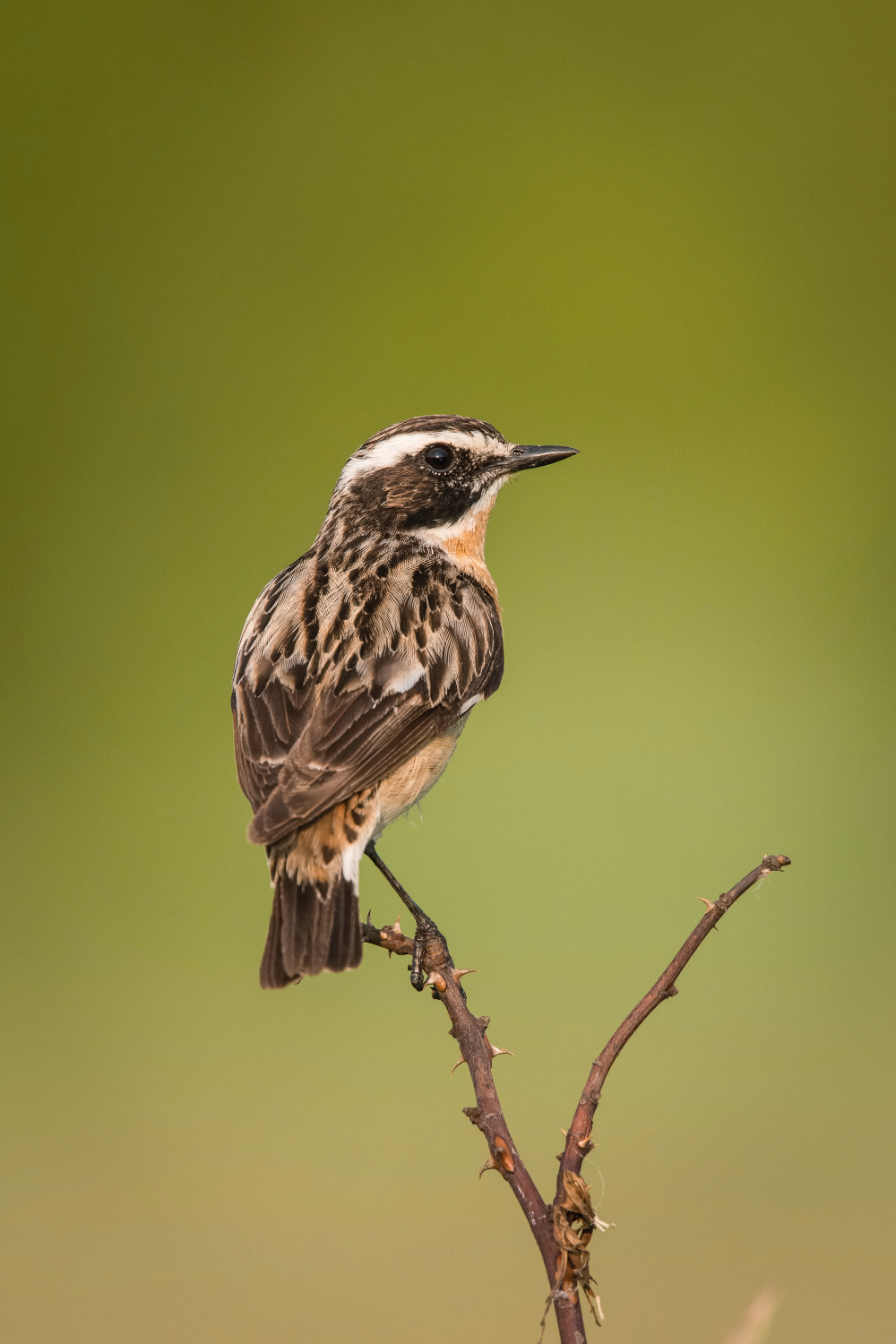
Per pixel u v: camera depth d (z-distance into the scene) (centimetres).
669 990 654
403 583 1112
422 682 1045
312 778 962
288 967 884
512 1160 639
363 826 972
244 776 995
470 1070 689
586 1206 600
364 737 1003
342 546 1176
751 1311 568
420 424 1212
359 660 1037
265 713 1015
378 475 1203
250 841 900
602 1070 645
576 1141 630
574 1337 589
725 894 670
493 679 1120
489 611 1146
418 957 978
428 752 1073
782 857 671
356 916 916
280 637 1061
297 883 930
